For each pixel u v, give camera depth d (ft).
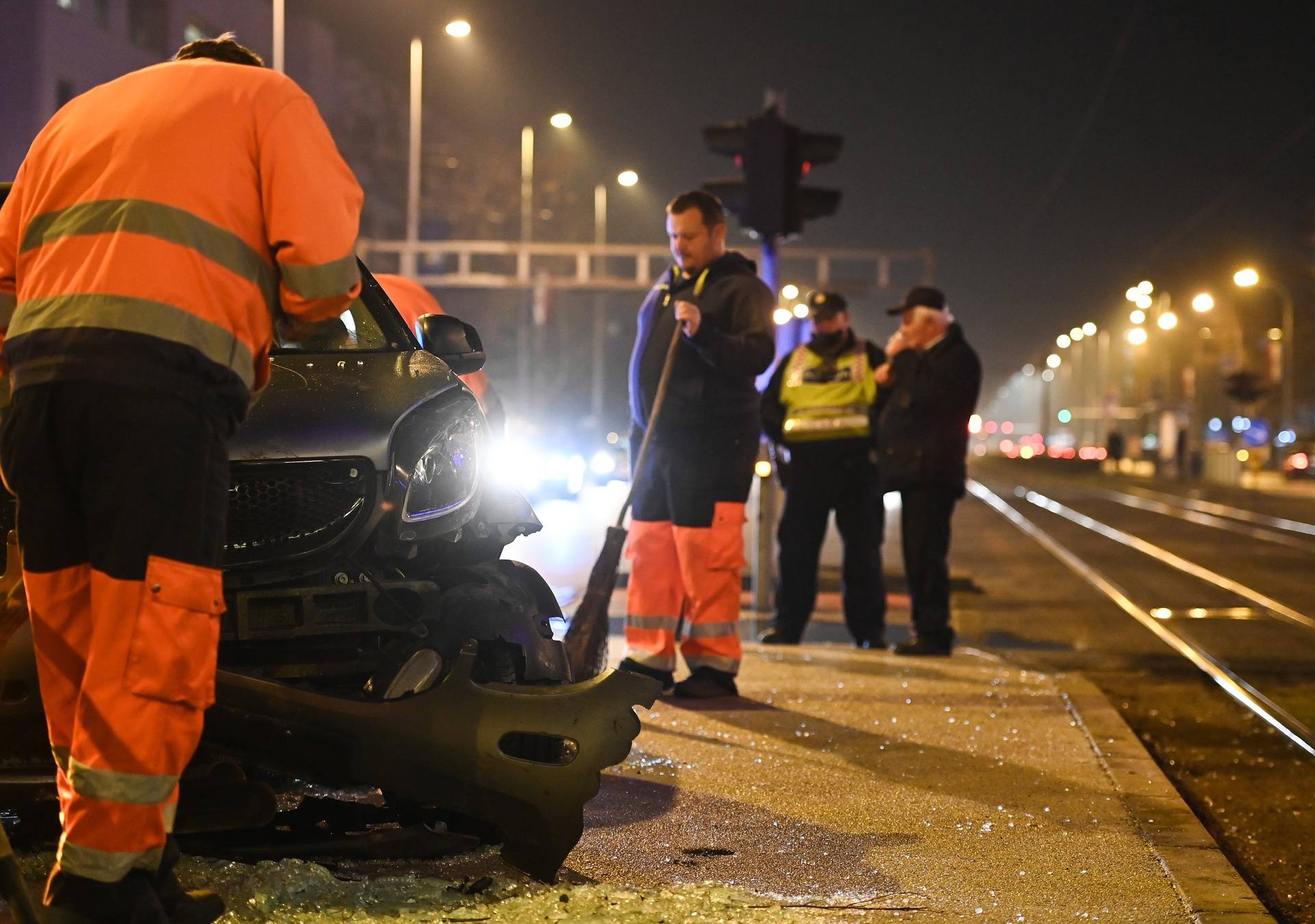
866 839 15.75
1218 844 18.03
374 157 222.07
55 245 10.91
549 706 13.14
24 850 13.82
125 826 10.37
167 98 11.14
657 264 145.38
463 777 12.87
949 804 17.42
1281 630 40.16
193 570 10.59
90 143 11.12
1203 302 176.96
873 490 32.14
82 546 10.93
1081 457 247.09
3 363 11.85
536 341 205.98
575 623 20.81
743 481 24.47
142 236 10.72
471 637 13.70
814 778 18.67
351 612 13.33
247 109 11.18
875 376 31.65
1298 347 260.83
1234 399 222.07
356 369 14.74
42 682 11.19
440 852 13.89
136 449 10.44
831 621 38.47
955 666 28.99
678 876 14.19
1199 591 51.19
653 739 20.99
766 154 38.78
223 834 13.89
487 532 15.11
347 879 13.17
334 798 16.78
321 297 11.30
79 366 10.47
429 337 17.13
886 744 20.97
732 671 24.76
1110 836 16.08
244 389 11.10
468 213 229.66
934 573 30.86
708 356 23.35
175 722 10.51
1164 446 276.00
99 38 122.31
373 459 13.51
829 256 130.31
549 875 13.14
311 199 11.13
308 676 13.29
